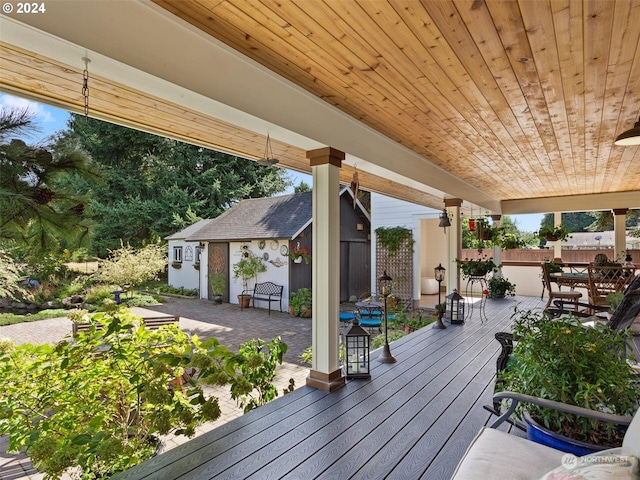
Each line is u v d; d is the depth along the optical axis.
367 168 3.65
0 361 2.10
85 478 2.13
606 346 1.84
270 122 2.30
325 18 1.77
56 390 2.19
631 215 14.25
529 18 1.76
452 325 5.36
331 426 2.40
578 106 2.91
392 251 9.48
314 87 2.59
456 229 6.02
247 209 12.45
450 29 1.86
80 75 1.86
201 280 12.23
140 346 2.32
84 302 9.95
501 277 8.27
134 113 2.46
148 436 2.51
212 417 2.23
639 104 2.85
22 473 2.73
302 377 4.69
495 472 1.27
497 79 2.43
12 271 3.07
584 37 1.93
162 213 14.81
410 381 3.20
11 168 1.43
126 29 1.59
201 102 1.97
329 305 3.08
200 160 16.45
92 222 1.66
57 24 1.39
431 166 4.83
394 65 2.24
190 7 1.71
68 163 1.55
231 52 2.06
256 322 8.37
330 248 3.09
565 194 7.52
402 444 2.18
